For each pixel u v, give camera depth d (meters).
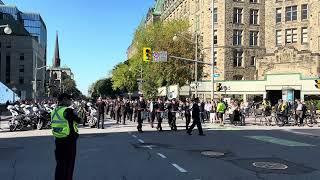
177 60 54.66
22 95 90.19
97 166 12.13
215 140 19.72
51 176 10.59
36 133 23.83
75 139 8.48
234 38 67.75
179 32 57.03
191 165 12.30
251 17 69.06
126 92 115.94
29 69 123.56
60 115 8.37
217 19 67.69
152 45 59.75
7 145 17.73
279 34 67.44
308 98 57.81
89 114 29.69
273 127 29.95
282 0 66.81
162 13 105.62
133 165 12.32
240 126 30.92
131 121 37.47
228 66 66.81
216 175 10.67
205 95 66.88
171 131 25.38
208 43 68.19
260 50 68.94
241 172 11.12
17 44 123.31
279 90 61.59
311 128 28.83
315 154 14.77
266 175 10.68
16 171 11.34
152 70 56.84
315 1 62.50
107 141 19.30
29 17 152.12
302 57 59.09
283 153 15.02
